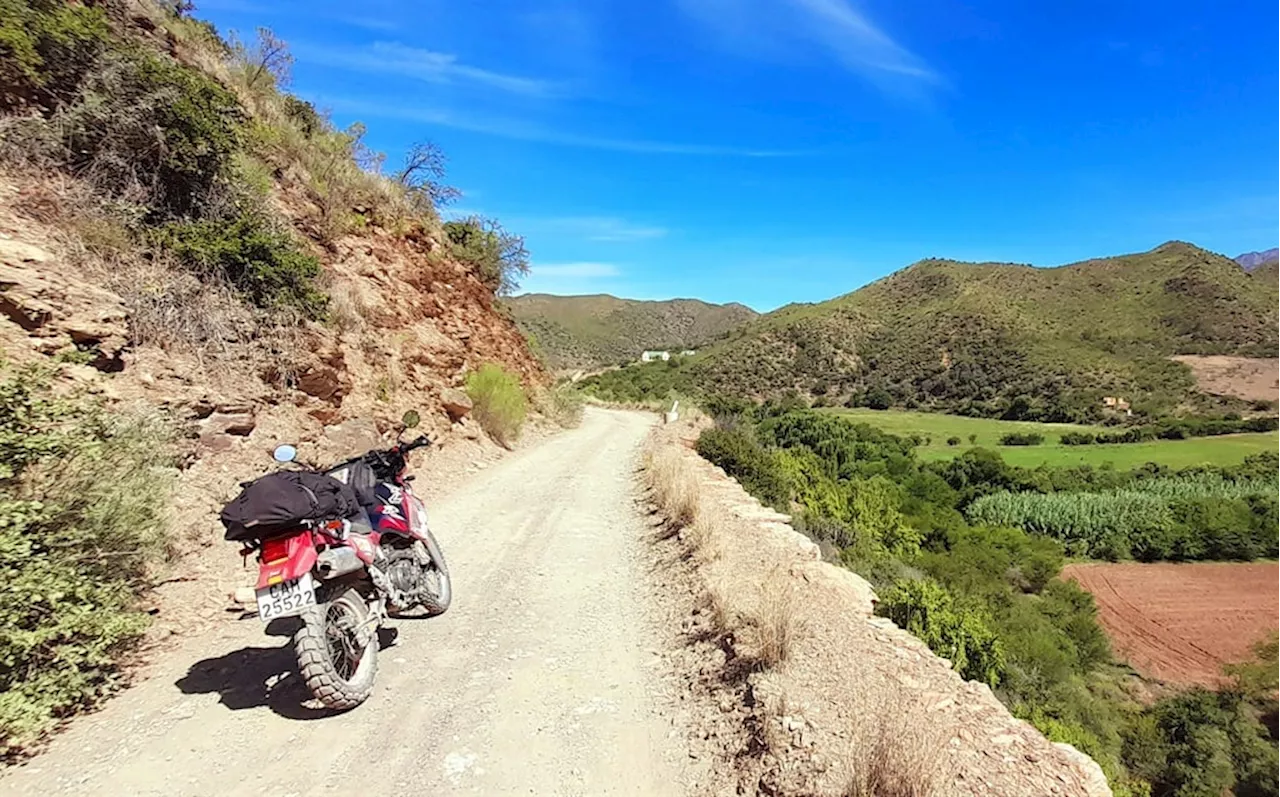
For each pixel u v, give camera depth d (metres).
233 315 8.36
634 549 7.50
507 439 16.11
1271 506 53.50
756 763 3.13
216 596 5.13
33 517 3.59
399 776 3.05
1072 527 53.03
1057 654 23.11
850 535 16.98
